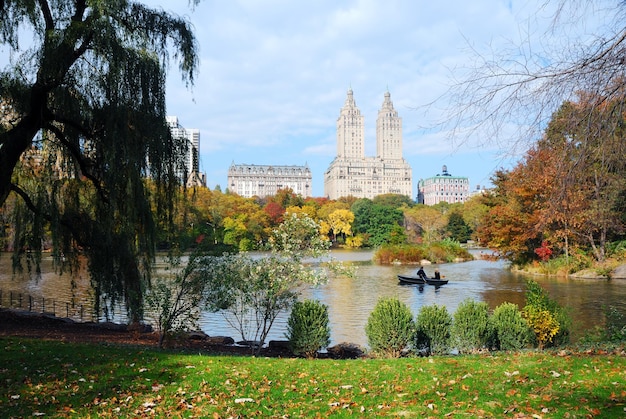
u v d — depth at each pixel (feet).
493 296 87.15
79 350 33.40
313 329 41.98
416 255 181.98
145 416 20.83
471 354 36.40
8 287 99.40
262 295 44.47
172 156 49.93
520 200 125.70
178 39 48.78
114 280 50.24
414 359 31.63
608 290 88.63
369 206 338.34
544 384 23.26
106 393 23.90
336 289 98.73
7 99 44.62
